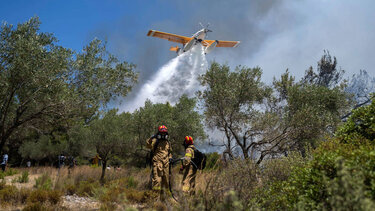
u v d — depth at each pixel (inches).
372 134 152.3
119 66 335.0
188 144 230.1
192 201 127.5
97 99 312.5
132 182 323.6
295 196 119.9
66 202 231.6
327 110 411.2
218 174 143.3
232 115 399.2
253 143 367.2
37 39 276.5
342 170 83.0
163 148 222.8
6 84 247.4
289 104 398.3
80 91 301.9
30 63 261.7
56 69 277.7
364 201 74.8
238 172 148.6
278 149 359.6
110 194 234.8
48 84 268.8
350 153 111.3
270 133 383.2
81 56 311.9
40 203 197.6
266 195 138.3
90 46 319.0
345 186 79.2
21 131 415.5
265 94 423.2
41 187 276.7
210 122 420.5
